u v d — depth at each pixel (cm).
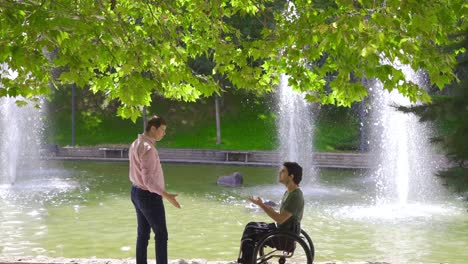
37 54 544
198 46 837
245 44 730
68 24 536
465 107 457
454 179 468
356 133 3312
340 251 1087
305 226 1327
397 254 1070
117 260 712
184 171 2466
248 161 2772
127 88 609
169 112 3753
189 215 1451
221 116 3703
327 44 663
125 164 2722
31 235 1191
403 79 624
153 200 612
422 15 588
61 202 1623
